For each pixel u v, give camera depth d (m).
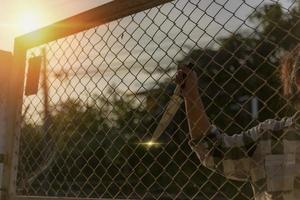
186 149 2.56
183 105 2.44
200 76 2.38
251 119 2.31
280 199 2.04
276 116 2.13
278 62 2.13
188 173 2.59
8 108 3.08
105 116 2.90
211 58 2.31
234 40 2.23
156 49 2.45
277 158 2.08
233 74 2.29
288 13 2.07
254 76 2.23
